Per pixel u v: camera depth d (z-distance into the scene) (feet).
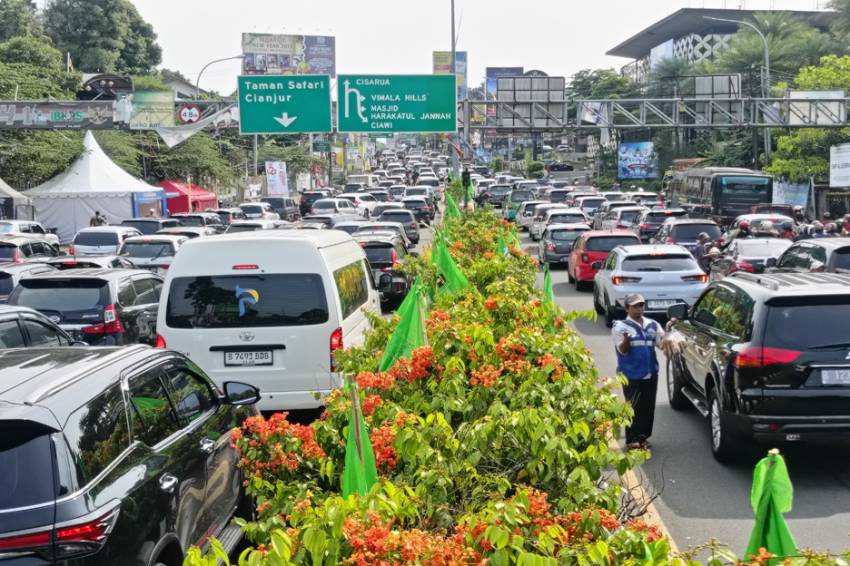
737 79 129.70
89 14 269.03
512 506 11.76
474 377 19.36
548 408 16.46
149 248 73.67
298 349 31.63
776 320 27.27
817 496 26.13
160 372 20.15
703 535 23.52
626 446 31.60
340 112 103.50
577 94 361.51
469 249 60.08
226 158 225.56
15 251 76.02
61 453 15.03
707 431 33.71
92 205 128.36
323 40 417.28
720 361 28.78
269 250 31.99
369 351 27.12
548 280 43.70
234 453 22.45
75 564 14.37
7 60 174.40
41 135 139.23
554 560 10.99
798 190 140.56
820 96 126.21
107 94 189.47
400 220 120.47
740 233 87.86
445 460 15.20
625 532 12.19
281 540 10.87
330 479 15.51
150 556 16.20
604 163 281.33
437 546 11.27
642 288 56.95
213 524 20.35
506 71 457.27
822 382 26.73
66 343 38.17
